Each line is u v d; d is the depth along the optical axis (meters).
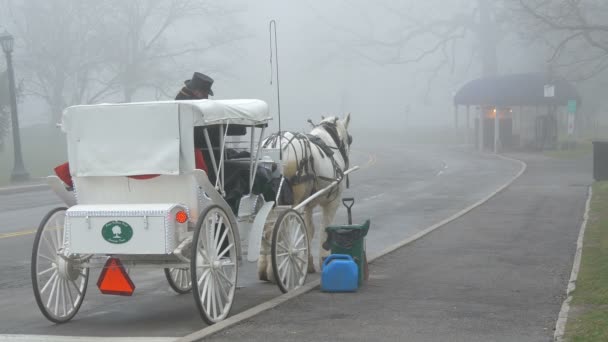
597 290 11.00
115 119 9.86
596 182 31.61
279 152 11.86
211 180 11.01
